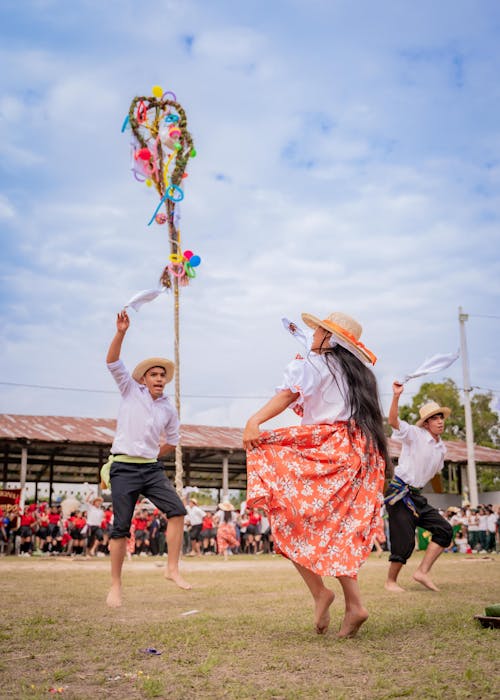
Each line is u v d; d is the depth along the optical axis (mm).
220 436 26984
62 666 2707
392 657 2742
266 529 20625
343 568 3139
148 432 4820
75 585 6273
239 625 3578
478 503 27656
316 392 3385
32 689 2346
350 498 3285
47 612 4191
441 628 3338
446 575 7598
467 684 2289
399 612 3980
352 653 2838
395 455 23422
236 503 36125
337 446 3324
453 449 30547
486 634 3146
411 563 11672
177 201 14891
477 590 5594
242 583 6508
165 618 3920
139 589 5789
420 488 5746
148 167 14836
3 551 19016
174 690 2326
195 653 2895
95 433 23375
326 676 2471
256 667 2629
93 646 3066
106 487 4988
